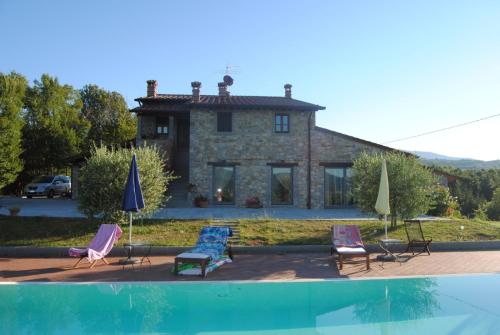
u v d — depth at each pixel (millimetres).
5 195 38250
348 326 7773
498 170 46406
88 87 54094
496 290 10047
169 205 24219
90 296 9469
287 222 18062
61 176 35156
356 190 17625
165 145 25562
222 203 24547
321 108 24891
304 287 10266
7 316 8211
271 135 24891
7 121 30328
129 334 7348
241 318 8203
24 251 14352
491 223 19547
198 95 25375
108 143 49781
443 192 23391
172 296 9539
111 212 15969
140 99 27422
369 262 12773
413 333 7406
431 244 15258
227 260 12898
